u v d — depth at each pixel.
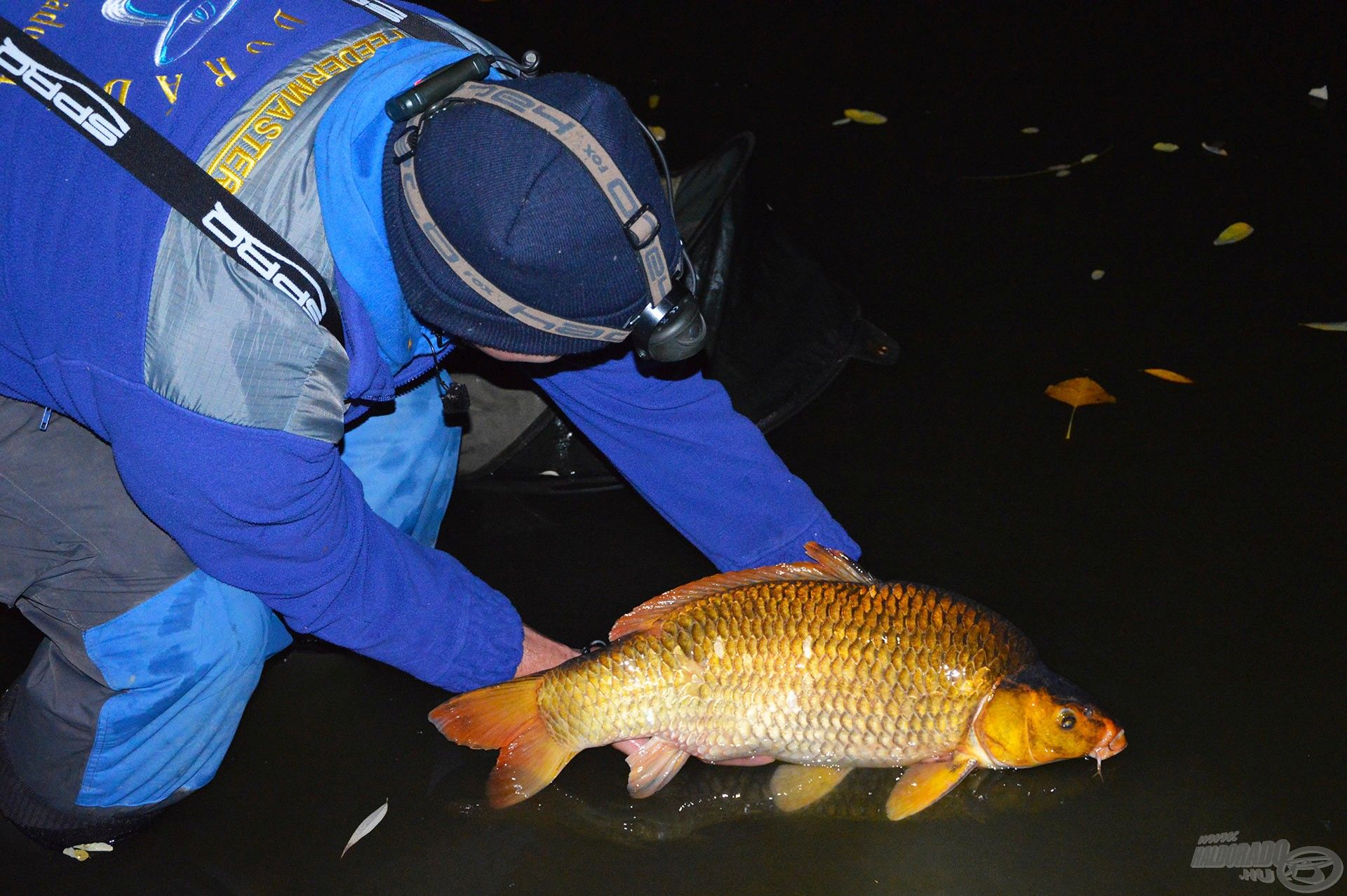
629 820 2.10
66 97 1.51
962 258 3.53
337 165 1.47
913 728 1.99
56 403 1.73
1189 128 4.08
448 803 2.16
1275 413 2.86
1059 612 2.40
